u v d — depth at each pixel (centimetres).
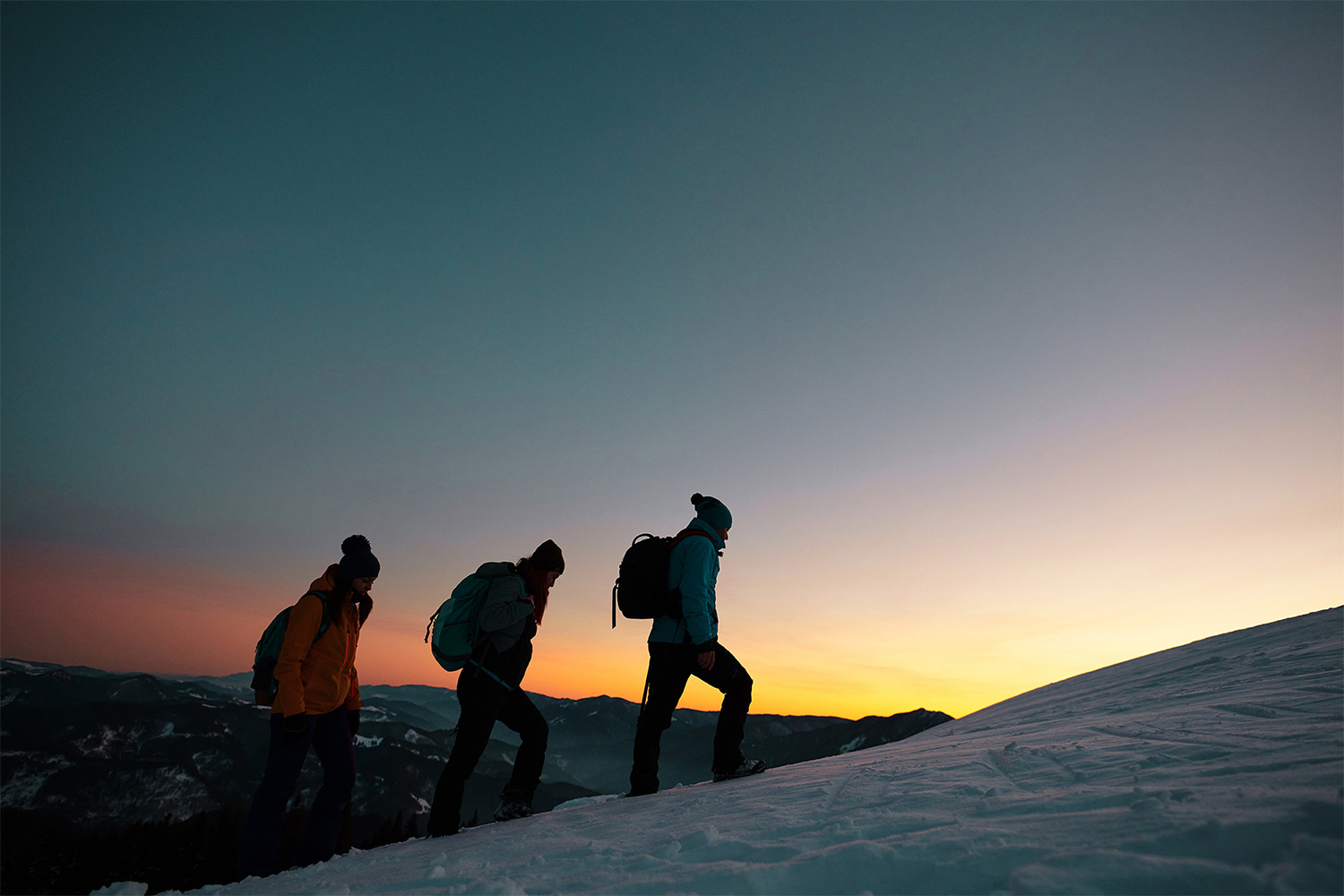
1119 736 234
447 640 407
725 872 147
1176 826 119
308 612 372
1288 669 340
